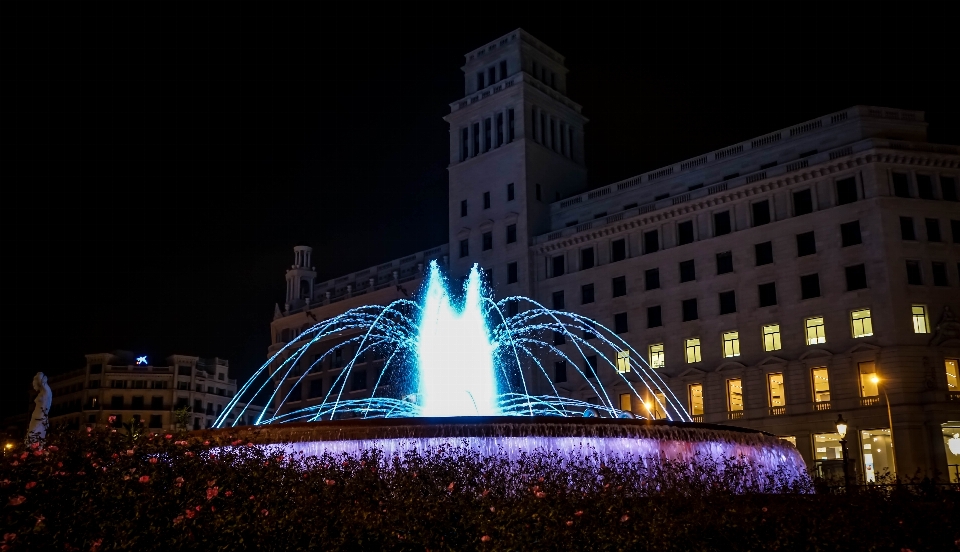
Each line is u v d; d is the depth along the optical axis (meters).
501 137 98.56
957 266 69.25
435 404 91.44
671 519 15.66
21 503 14.38
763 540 14.67
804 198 74.12
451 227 100.44
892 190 69.50
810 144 77.25
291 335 126.88
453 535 14.44
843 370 68.31
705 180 84.06
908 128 74.81
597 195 92.19
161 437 19.91
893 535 15.48
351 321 114.62
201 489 16.44
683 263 80.81
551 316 89.31
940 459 63.22
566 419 30.47
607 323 84.94
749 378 73.56
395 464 23.66
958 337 66.88
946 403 63.72
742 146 82.00
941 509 17.55
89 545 13.61
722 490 24.45
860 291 68.62
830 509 17.91
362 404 107.75
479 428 29.67
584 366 85.56
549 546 14.05
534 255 92.56
